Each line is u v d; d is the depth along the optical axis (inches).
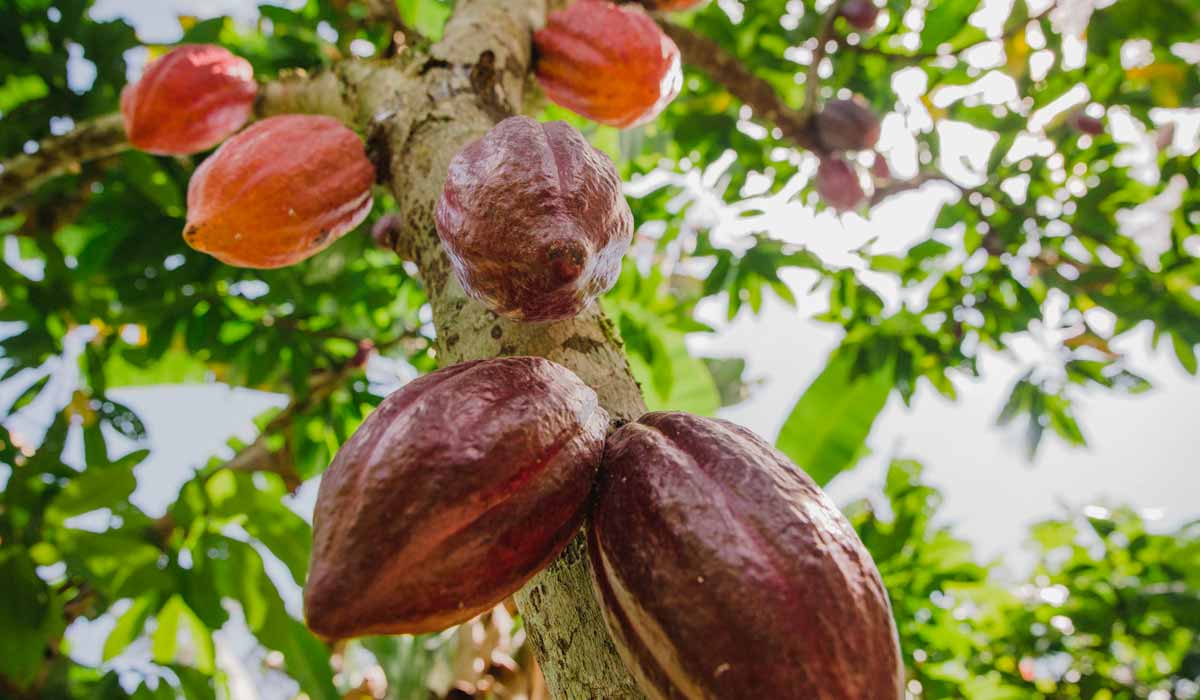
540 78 106.0
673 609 46.4
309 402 183.6
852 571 47.1
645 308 201.0
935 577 187.0
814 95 180.1
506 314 59.9
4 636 113.5
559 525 52.5
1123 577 221.1
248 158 85.6
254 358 176.7
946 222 204.8
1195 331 203.9
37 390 156.3
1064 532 249.6
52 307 159.0
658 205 202.7
